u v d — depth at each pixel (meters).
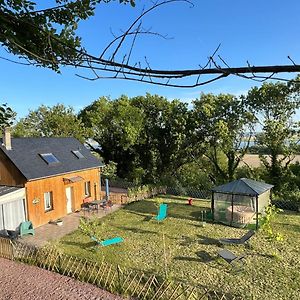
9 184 20.12
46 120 37.31
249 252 15.07
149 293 10.90
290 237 17.17
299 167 29.11
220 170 33.31
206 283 11.88
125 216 22.19
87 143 39.25
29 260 14.09
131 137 34.72
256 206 18.95
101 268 12.15
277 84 28.05
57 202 22.08
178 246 16.05
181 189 29.62
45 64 3.01
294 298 10.77
